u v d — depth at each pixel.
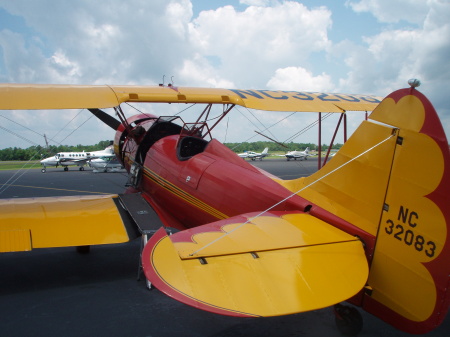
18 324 4.44
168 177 6.16
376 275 3.44
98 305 4.98
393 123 3.38
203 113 6.72
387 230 3.36
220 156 5.59
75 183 21.17
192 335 4.20
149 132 7.29
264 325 4.40
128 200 6.54
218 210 5.15
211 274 2.69
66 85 5.39
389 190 3.37
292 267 2.95
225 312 2.39
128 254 7.28
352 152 3.71
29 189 18.16
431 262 3.05
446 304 2.96
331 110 6.30
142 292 5.43
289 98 6.55
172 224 6.19
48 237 5.31
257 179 4.84
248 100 6.18
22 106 4.71
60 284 5.74
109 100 5.22
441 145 3.01
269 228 3.54
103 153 39.03
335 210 3.80
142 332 4.26
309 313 4.68
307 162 40.12
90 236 5.47
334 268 3.05
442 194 2.99
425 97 3.14
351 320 4.05
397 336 4.11
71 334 4.21
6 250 5.06
